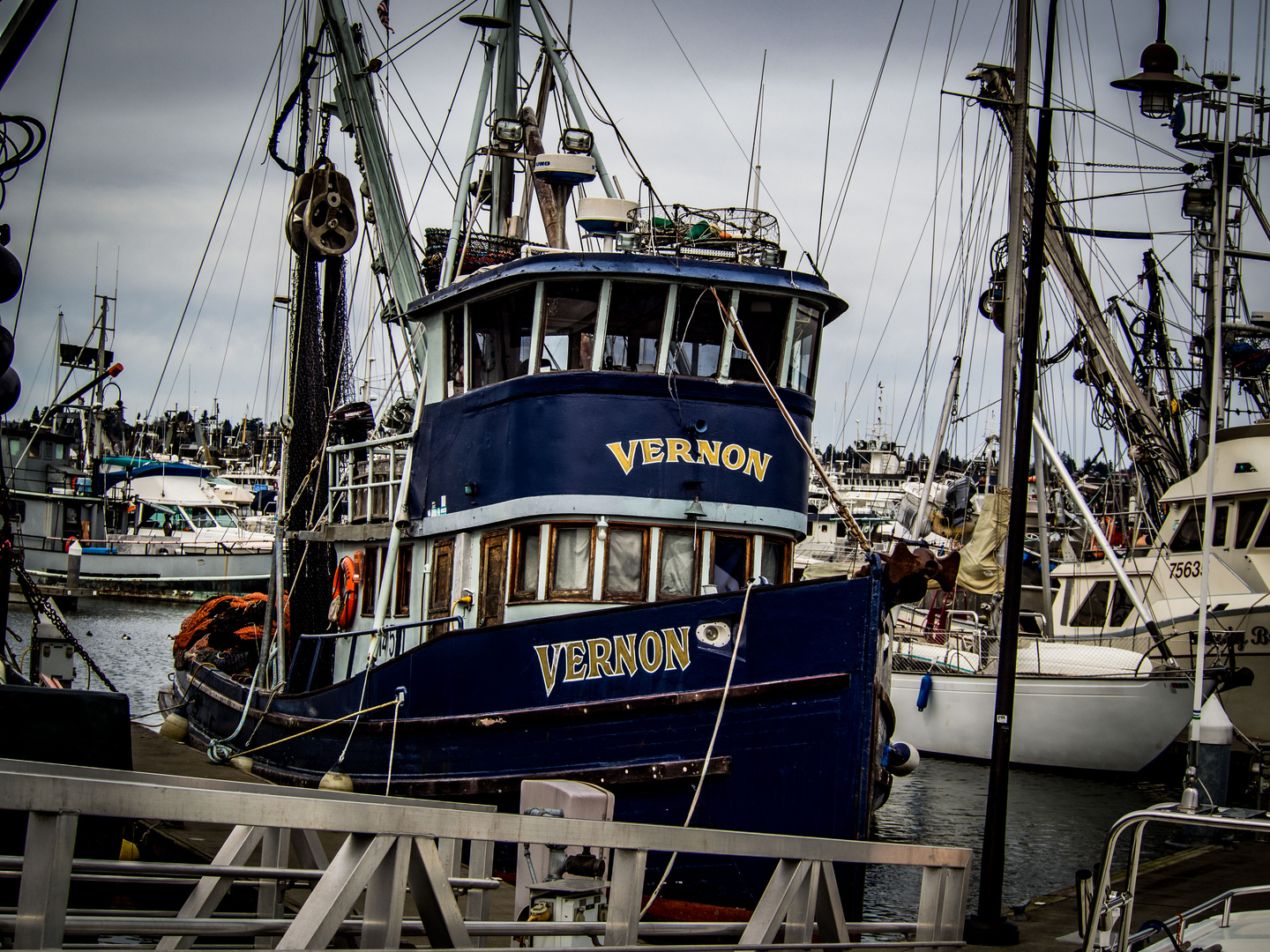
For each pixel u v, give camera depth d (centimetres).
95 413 6819
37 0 821
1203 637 1864
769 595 1111
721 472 1308
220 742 1642
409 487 1543
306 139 1997
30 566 5612
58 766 714
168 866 688
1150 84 2194
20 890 523
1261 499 2609
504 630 1248
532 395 1323
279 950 573
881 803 1314
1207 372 2997
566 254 1320
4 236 940
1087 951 705
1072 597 3228
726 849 762
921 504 2923
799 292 1357
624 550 1295
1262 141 2925
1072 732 2536
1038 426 3012
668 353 1334
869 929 930
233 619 2156
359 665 1667
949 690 2772
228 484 7725
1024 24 2588
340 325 1978
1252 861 1570
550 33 1777
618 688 1170
